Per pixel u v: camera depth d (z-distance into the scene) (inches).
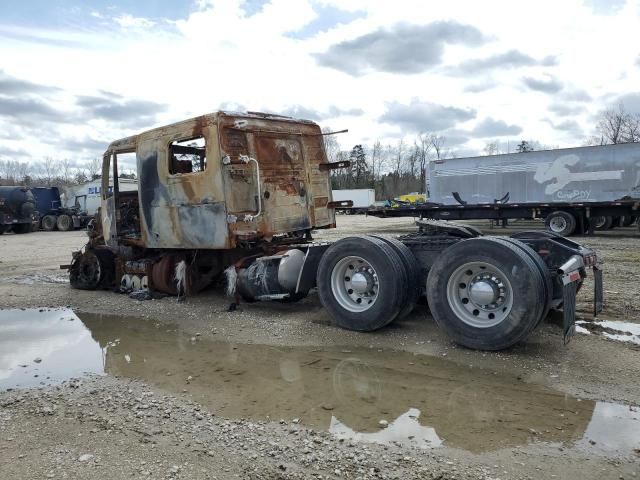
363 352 212.4
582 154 782.5
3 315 303.6
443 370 188.5
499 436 138.8
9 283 417.1
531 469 122.3
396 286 223.1
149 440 142.6
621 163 751.7
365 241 231.1
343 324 239.6
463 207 851.4
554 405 156.6
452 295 209.8
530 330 193.3
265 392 175.3
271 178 301.1
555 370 183.8
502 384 173.8
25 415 161.6
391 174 3324.3
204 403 167.8
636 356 195.3
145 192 322.3
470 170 894.4
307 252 269.3
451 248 208.2
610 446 132.1
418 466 125.1
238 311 289.7
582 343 211.5
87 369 206.1
